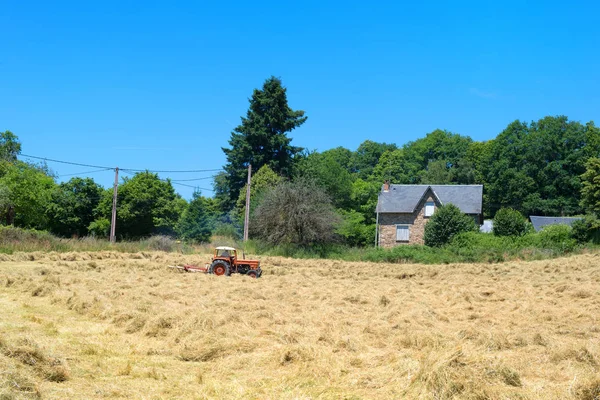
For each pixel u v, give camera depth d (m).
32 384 6.60
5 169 49.22
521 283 20.53
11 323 10.54
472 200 47.84
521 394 6.51
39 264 23.25
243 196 53.28
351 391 6.98
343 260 34.06
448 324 11.96
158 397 6.77
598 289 17.19
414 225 47.22
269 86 59.69
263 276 23.03
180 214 61.88
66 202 50.22
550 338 9.84
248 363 8.34
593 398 6.51
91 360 8.28
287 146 59.19
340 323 11.50
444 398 6.43
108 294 14.29
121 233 52.56
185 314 11.41
